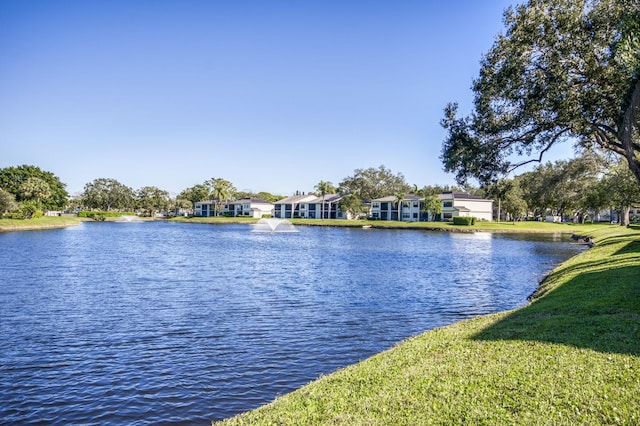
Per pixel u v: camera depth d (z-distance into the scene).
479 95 16.47
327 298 20.84
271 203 161.62
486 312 18.09
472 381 6.97
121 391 9.86
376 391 7.07
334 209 139.00
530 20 14.02
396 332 14.88
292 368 11.35
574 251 45.38
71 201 175.50
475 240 63.97
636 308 10.79
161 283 24.91
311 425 6.02
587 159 39.41
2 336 14.04
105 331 14.71
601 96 14.27
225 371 11.10
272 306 18.86
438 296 21.64
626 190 31.70
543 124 15.45
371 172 151.25
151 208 164.50
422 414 5.99
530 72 14.67
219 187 154.00
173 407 9.08
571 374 6.82
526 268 32.84
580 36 13.73
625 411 5.59
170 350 12.75
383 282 26.00
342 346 13.21
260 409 7.25
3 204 83.06
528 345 8.66
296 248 50.69
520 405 5.98
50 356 12.18
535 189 96.62
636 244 27.67
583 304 12.11
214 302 19.61
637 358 7.23
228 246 53.09
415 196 123.75
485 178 17.45
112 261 35.66
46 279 25.89
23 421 8.50
